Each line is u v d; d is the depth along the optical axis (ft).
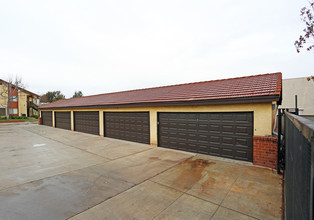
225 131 21.34
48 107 64.08
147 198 11.99
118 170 17.39
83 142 32.58
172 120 26.55
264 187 13.26
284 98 52.01
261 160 17.94
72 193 12.76
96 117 41.73
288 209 7.69
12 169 17.97
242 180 14.58
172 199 11.82
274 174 15.76
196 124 23.88
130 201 11.63
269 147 17.43
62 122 57.26
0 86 108.68
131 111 32.58
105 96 51.72
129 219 9.77
